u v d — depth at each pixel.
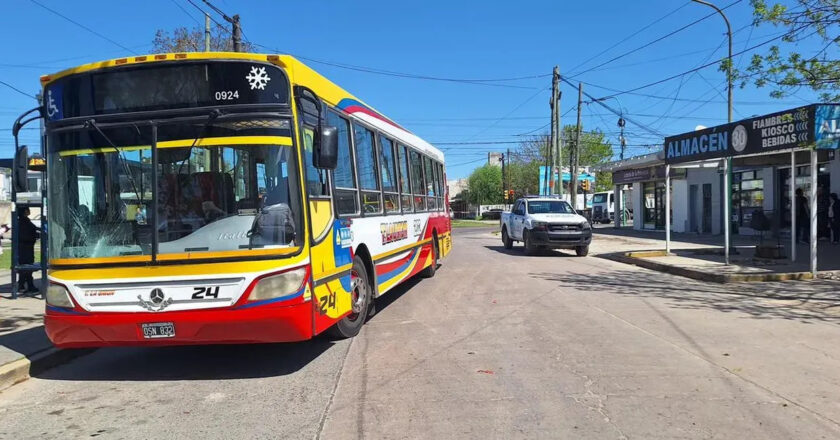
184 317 5.48
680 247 20.45
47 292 5.82
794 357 6.46
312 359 6.73
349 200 7.45
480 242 28.64
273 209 5.60
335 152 5.98
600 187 71.94
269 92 5.71
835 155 19.06
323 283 6.23
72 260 5.65
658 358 6.46
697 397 5.19
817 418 4.67
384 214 9.05
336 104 7.17
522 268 15.59
